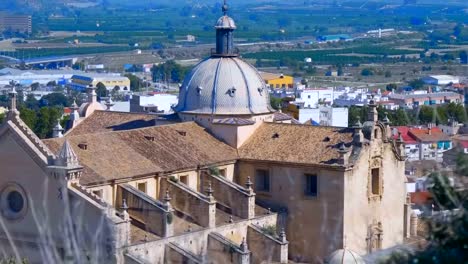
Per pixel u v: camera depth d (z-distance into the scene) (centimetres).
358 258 17375
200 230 19600
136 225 19188
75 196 18388
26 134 19150
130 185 19562
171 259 18888
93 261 17688
